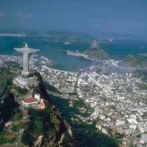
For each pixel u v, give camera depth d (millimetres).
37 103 155250
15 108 151750
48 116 143125
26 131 129000
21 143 122250
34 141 124312
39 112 145750
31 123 135000
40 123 133875
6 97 164125
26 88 178000
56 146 129625
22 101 157125
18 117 142500
